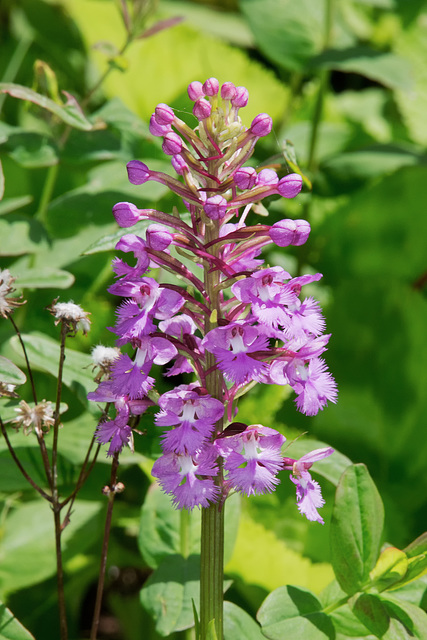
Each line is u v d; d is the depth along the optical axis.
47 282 0.63
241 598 0.66
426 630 0.56
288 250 0.88
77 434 0.63
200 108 0.53
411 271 0.88
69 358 0.61
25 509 0.68
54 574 0.67
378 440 0.74
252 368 0.52
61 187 0.81
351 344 0.78
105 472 0.68
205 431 0.52
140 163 0.54
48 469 0.57
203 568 0.55
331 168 0.81
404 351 0.77
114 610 0.71
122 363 0.53
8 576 0.66
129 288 0.53
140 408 0.55
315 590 0.65
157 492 0.62
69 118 0.63
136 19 0.72
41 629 0.68
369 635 0.57
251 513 0.69
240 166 0.54
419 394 0.75
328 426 0.75
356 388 0.76
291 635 0.56
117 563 0.70
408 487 0.72
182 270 0.54
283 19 0.84
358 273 0.89
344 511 0.57
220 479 0.54
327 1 0.83
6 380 0.56
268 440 0.53
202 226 0.55
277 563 0.65
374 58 0.79
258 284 0.53
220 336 0.53
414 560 0.56
